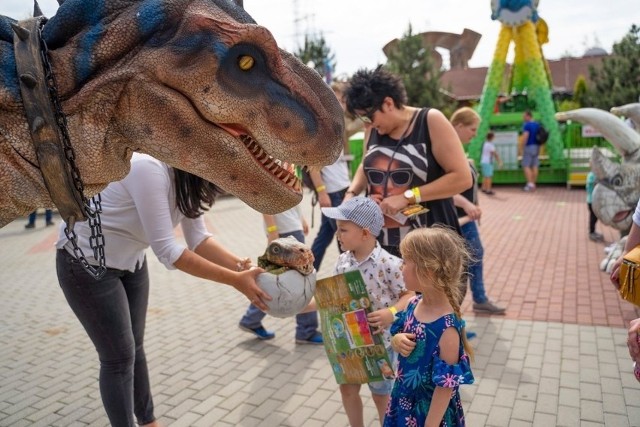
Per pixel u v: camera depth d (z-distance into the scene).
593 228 8.46
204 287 6.89
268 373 4.27
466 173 3.29
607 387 3.78
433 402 2.24
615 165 6.20
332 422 3.52
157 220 2.62
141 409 3.25
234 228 11.59
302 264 2.58
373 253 2.98
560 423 3.37
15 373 4.55
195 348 4.86
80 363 4.71
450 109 26.30
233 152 1.87
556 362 4.20
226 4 1.91
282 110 1.88
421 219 3.41
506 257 7.69
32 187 1.76
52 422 3.71
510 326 4.99
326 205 5.05
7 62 1.71
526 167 15.23
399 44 26.27
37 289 7.33
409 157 3.36
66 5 1.77
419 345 2.33
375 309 2.95
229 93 1.80
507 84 20.36
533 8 15.48
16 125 1.71
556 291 5.98
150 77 1.77
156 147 1.85
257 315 4.91
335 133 1.98
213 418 3.63
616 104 24.30
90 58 1.74
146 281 3.13
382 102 3.34
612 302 5.52
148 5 1.76
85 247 2.64
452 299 2.31
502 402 3.64
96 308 2.69
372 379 2.79
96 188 1.93
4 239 11.43
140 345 3.17
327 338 2.88
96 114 1.76
